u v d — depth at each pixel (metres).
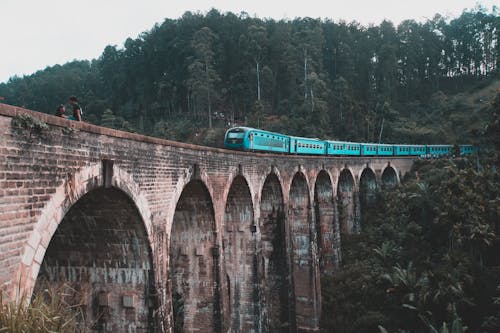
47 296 12.44
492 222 26.72
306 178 30.09
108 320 13.40
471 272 25.19
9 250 7.78
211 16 90.56
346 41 95.00
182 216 18.38
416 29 101.12
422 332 23.73
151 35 88.06
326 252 35.50
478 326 22.81
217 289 18.30
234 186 21.69
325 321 29.75
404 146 54.44
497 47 98.31
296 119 66.56
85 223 12.91
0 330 5.46
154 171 13.30
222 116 73.12
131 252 13.11
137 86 84.56
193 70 69.44
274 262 26.84
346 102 76.06
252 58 77.19
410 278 26.22
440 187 32.38
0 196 7.59
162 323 13.54
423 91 97.88
